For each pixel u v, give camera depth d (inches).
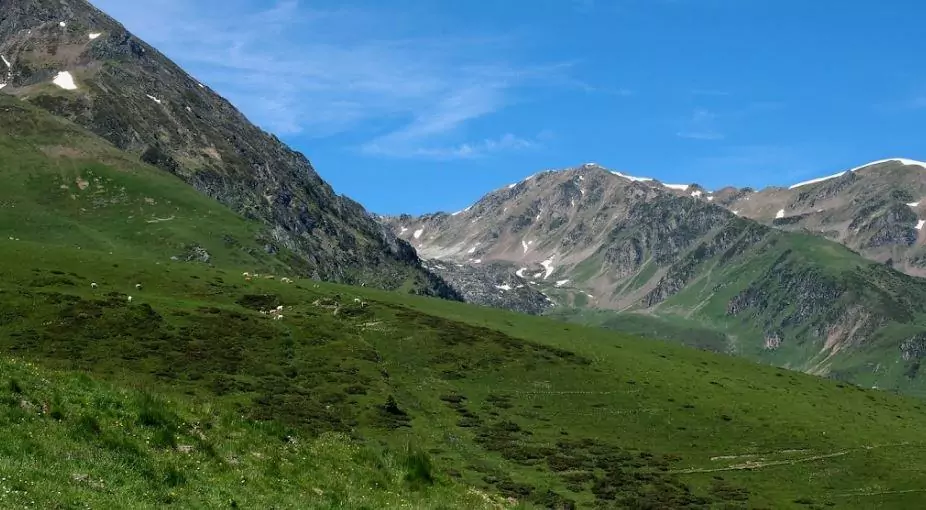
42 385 1311.5
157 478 1164.5
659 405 4212.6
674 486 3078.2
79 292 4254.4
